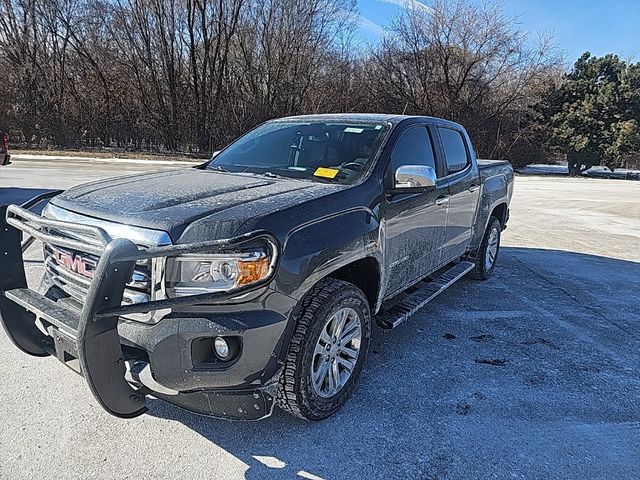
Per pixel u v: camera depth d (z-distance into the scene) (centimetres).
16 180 1366
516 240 884
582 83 3422
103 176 1563
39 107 3125
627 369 380
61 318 241
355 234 289
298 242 252
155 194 275
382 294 342
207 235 229
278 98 3344
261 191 289
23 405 292
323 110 3309
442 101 3391
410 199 362
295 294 249
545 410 315
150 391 238
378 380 344
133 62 3234
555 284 604
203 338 230
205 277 228
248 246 231
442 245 443
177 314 229
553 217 1184
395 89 3403
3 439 261
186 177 333
